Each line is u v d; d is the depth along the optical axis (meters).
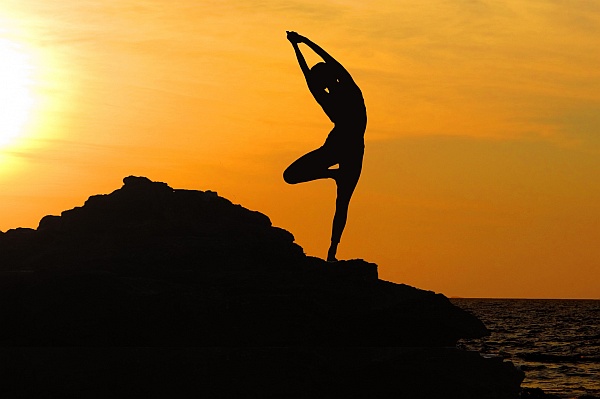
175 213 31.31
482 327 29.98
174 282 29.00
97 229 31.20
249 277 29.20
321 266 30.22
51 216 32.31
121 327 27.91
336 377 27.69
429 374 27.91
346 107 31.48
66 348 27.25
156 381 27.11
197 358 27.28
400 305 29.16
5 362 26.91
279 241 31.45
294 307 28.53
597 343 101.75
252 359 27.47
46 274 28.41
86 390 26.91
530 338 112.44
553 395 49.72
